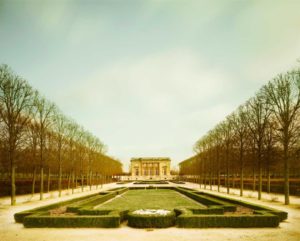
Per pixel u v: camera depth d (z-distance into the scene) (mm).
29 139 52500
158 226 24656
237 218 24766
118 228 24594
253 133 50625
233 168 76500
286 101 42125
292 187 58406
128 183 140375
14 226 25969
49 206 34000
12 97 42531
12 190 42062
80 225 24938
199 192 58312
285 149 41500
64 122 66688
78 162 76062
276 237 21047
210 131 92875
